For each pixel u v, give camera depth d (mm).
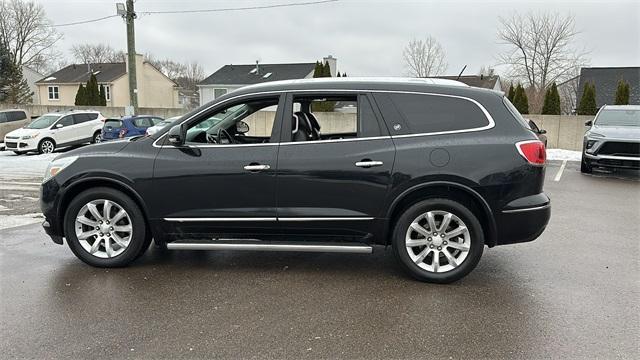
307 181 4539
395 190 4449
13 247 5680
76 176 4793
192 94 69000
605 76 39812
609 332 3582
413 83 4664
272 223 4641
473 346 3367
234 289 4395
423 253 4547
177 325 3662
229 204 4656
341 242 4699
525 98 23828
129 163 4742
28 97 49812
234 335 3506
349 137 5043
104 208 4859
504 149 4375
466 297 4227
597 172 13375
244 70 51000
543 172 4477
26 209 8008
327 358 3195
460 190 4434
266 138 5297
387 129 4527
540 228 4453
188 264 5105
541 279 4691
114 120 19859
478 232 4434
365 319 3775
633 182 11484
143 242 4887
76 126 20016
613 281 4641
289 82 4855
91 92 36594
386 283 4566
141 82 48094
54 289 4371
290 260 5266
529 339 3467
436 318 3801
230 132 5352
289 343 3391
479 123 4477
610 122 13305
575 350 3318
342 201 4535
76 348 3312
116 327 3627
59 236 5027
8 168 14203
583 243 5996
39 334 3514
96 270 4879
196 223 4738
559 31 39125
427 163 4398
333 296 4238
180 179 4668
